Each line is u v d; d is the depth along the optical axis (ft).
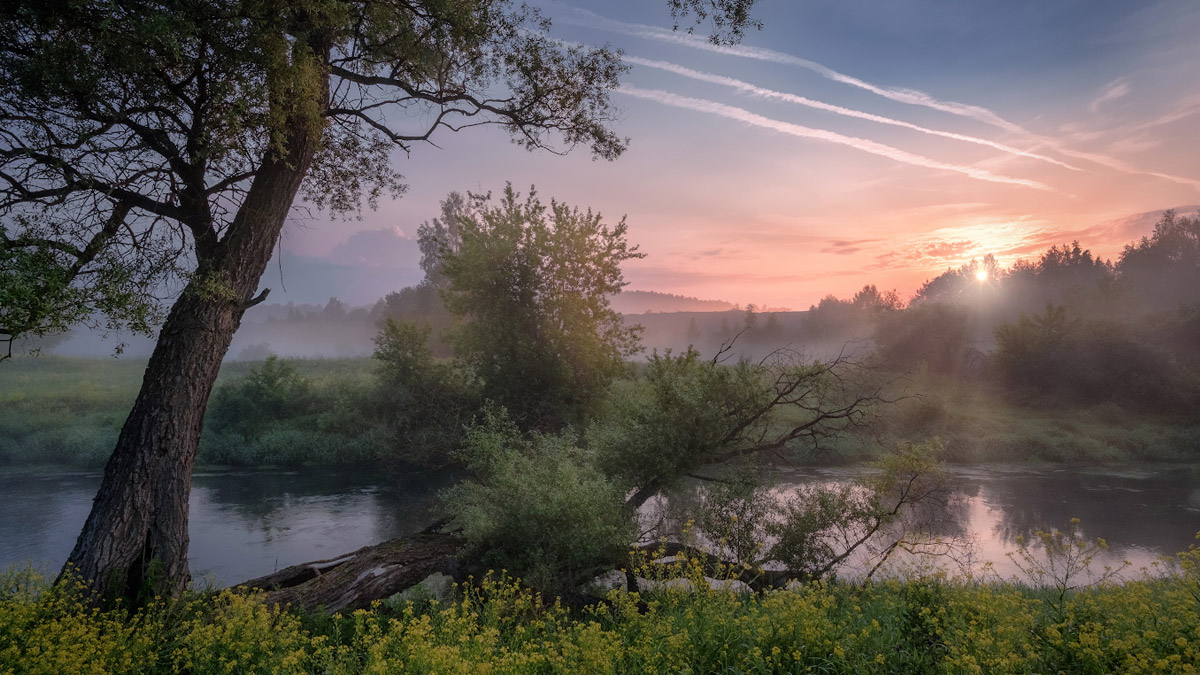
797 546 35.94
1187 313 178.81
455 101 38.93
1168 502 71.72
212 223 30.83
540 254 81.46
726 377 44.42
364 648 21.61
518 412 79.51
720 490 39.11
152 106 27.89
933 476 41.83
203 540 53.83
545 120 40.96
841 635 18.06
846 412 45.78
